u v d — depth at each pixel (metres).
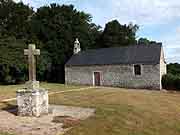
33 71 10.95
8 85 30.95
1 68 31.55
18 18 38.38
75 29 41.97
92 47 45.94
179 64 41.66
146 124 10.40
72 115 10.59
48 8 43.12
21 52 32.34
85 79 32.62
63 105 13.45
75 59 34.84
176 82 26.25
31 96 10.25
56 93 19.59
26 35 38.38
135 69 28.78
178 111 13.85
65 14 42.28
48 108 12.11
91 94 19.05
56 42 39.44
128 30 49.38
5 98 16.19
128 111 12.03
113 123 9.75
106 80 30.86
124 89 26.00
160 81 27.03
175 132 10.05
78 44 37.00
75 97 16.95
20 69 32.22
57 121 9.40
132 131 9.26
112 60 30.91
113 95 18.72
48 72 39.47
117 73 29.97
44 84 32.84
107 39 46.69
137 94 20.36
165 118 11.74
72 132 8.15
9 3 38.16
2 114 10.73
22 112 10.38
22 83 34.56
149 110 13.04
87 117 10.21
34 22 40.44
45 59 36.59
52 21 40.84
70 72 34.12
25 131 8.03
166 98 19.00
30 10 42.78
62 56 39.31
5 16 37.34
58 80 39.69
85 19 46.81
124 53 31.28
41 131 8.08
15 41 33.50
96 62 31.91
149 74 27.70
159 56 27.73
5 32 35.75
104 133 8.56
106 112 11.41
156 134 9.45
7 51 31.22
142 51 30.02
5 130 8.10
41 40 40.31
